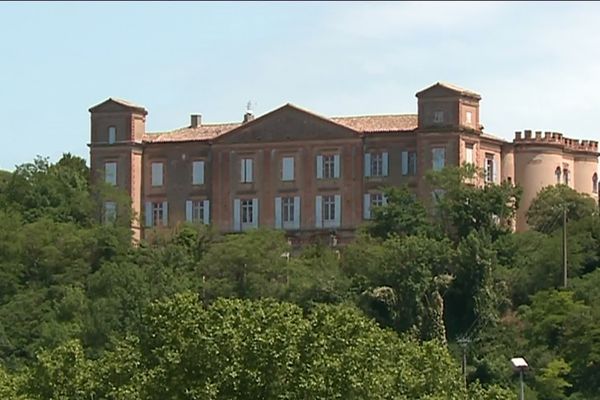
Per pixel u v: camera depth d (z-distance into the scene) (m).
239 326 155.50
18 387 165.75
